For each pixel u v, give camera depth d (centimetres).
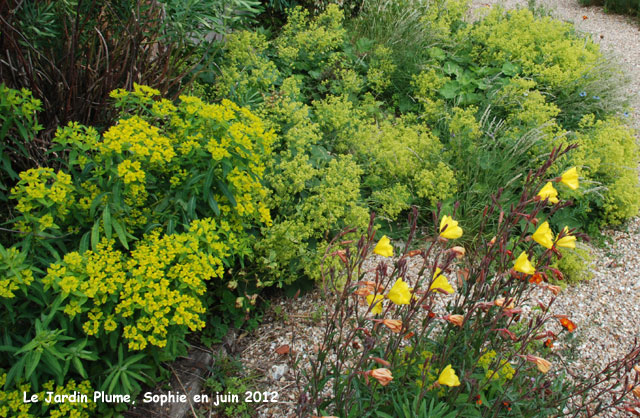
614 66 529
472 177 399
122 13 314
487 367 213
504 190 382
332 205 302
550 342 223
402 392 204
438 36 537
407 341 271
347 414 186
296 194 329
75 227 230
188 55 346
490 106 459
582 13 979
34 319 208
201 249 233
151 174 243
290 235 284
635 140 458
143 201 238
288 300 315
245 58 400
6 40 254
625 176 409
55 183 208
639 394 188
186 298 220
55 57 288
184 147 233
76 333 216
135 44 293
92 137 220
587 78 507
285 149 357
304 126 354
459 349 212
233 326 293
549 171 386
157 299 216
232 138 237
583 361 284
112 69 287
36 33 276
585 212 400
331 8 489
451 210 371
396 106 497
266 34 504
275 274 293
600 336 304
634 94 529
